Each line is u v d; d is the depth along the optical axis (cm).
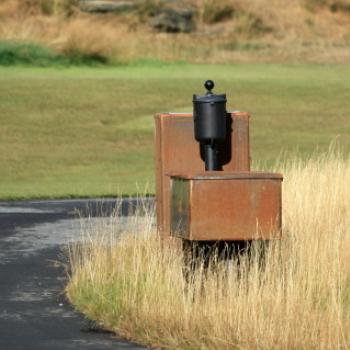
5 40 8606
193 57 9194
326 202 3231
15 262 3009
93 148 6075
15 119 6638
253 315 2059
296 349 1969
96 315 2353
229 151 2566
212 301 2173
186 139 2570
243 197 2211
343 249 2548
